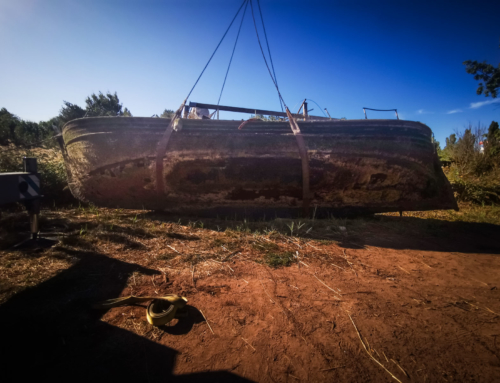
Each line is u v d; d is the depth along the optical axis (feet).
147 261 8.55
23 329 5.21
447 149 36.37
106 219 12.62
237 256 9.29
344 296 7.04
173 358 4.79
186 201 13.15
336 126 13.35
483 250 11.25
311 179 12.93
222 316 6.02
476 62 57.62
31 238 9.40
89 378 4.25
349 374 4.62
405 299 7.01
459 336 5.62
